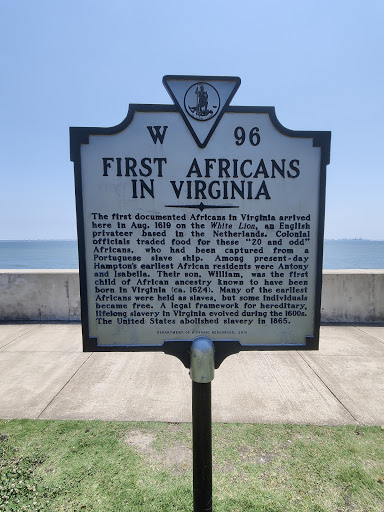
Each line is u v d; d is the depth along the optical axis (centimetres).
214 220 200
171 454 239
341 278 568
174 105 193
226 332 206
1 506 196
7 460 232
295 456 236
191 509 196
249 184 199
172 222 200
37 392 328
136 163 195
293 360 407
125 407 300
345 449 243
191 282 203
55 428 268
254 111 194
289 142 197
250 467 227
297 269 204
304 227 202
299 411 292
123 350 204
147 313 204
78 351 440
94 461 232
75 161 195
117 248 200
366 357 417
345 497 204
